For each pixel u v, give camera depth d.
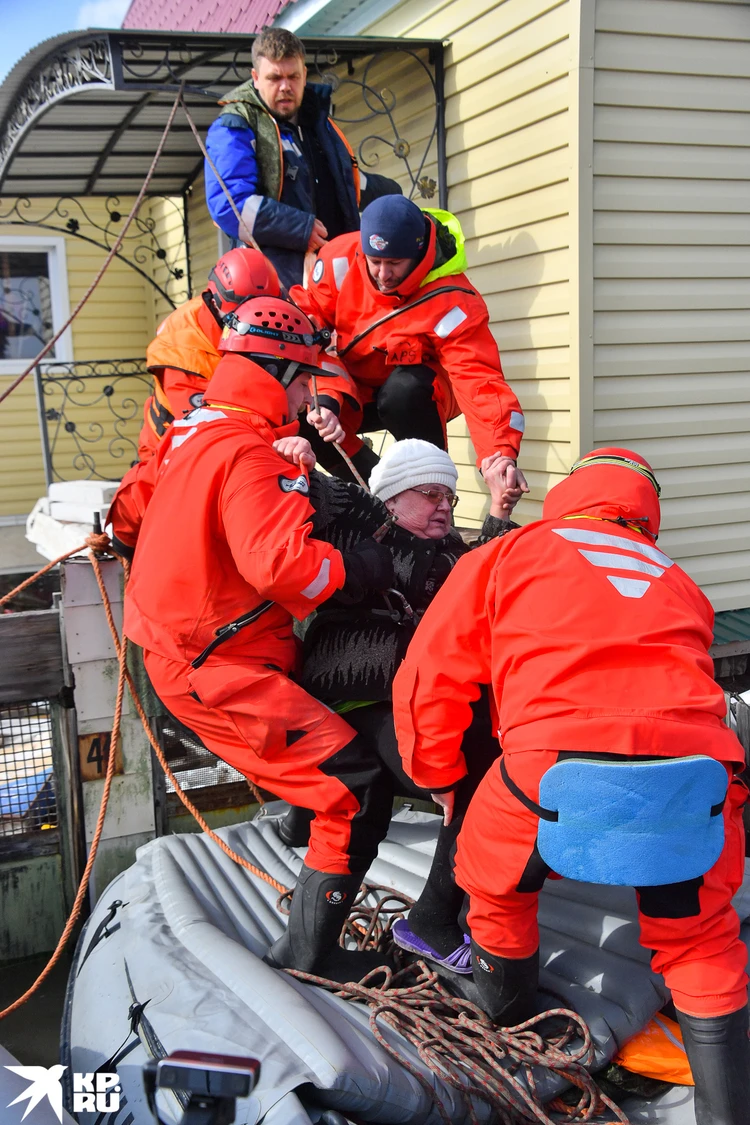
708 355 4.29
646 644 1.90
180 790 3.26
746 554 4.46
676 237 4.16
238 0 6.92
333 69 5.98
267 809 3.68
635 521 2.17
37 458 10.11
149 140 7.00
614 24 3.94
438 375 3.74
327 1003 2.31
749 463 4.43
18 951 3.54
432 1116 2.10
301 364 2.46
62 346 10.14
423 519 2.57
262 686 2.33
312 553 2.20
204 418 2.42
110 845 3.62
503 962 2.17
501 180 4.52
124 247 10.23
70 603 3.47
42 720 3.59
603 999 2.36
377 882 3.02
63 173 7.50
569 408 4.13
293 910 2.42
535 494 4.45
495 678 2.06
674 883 1.89
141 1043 2.21
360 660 2.42
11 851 3.52
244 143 3.96
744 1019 1.92
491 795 2.05
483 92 4.60
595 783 1.82
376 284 3.55
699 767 1.82
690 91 4.10
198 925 2.61
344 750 2.32
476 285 4.80
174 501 2.35
